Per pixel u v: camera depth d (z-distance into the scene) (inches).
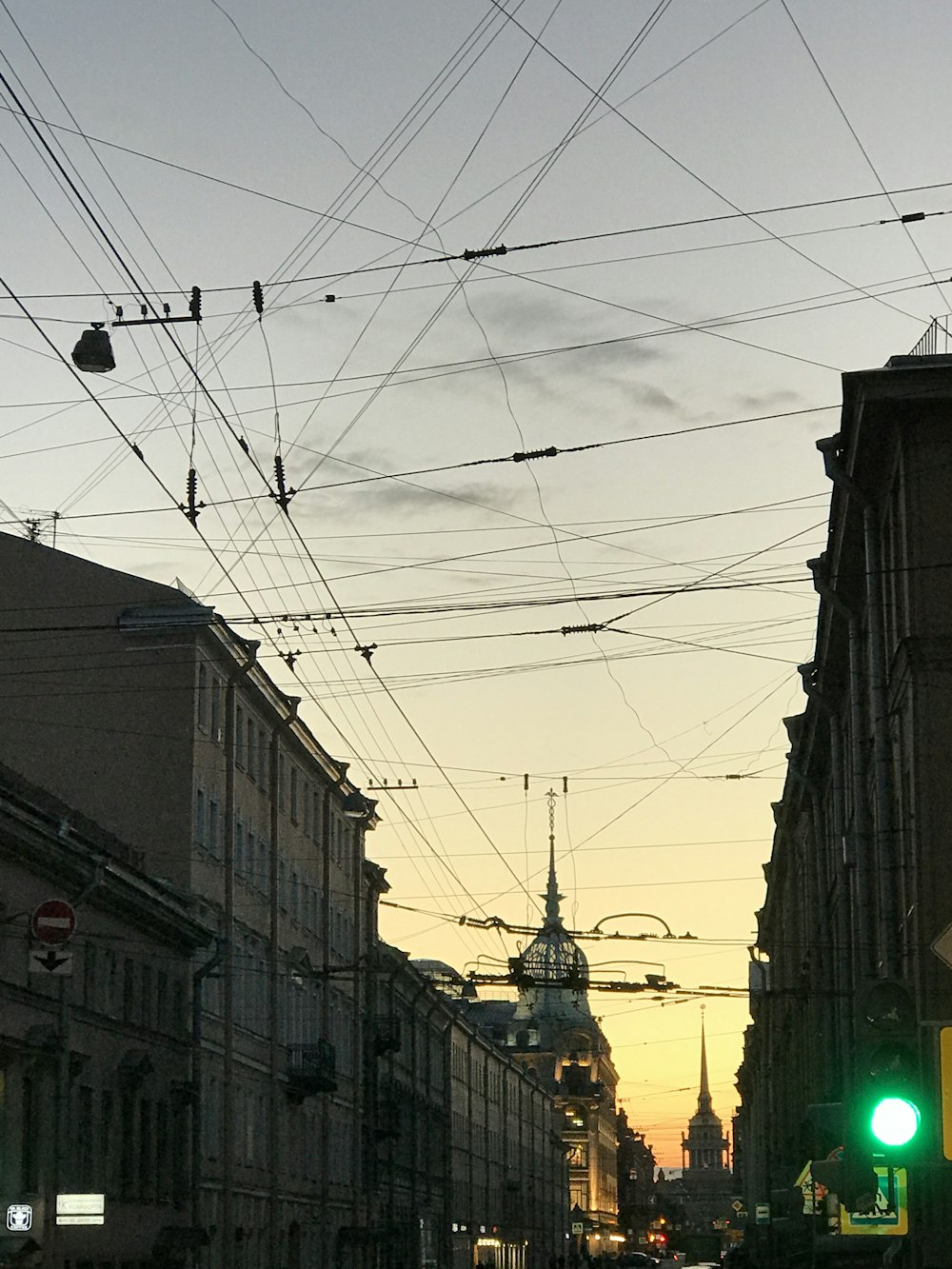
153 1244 1649.9
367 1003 2748.5
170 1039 1743.4
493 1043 4138.8
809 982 2073.1
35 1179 1375.5
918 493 1134.4
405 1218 2977.4
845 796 1594.5
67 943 1307.8
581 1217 6412.4
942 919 1085.8
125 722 1889.8
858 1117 514.9
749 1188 4788.4
